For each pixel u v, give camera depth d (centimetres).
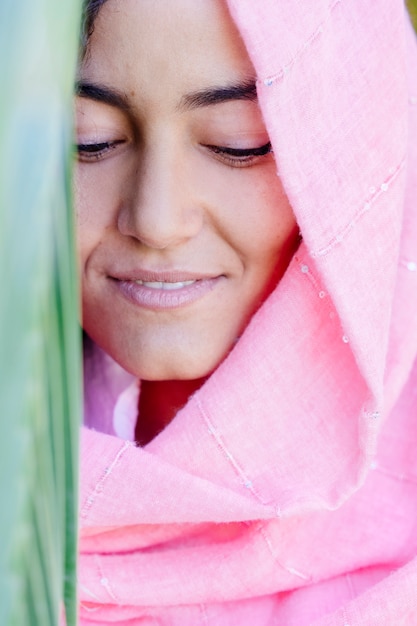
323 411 100
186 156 90
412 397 114
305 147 89
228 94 86
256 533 102
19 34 32
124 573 102
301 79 87
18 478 33
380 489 109
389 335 105
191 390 117
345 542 105
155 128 87
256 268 100
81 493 97
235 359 100
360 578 105
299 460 100
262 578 102
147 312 100
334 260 92
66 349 40
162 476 96
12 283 32
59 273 37
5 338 32
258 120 88
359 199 93
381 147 95
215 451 99
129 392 116
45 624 42
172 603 102
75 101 87
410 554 106
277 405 99
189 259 95
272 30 83
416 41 116
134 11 82
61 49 34
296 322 98
